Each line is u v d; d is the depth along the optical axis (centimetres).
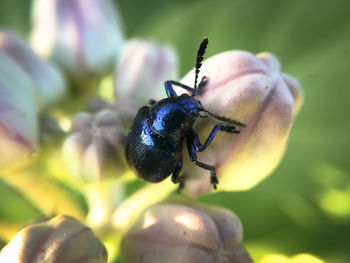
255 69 5
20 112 6
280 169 9
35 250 5
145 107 6
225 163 6
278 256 8
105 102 7
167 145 6
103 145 6
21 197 9
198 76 6
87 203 9
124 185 9
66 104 8
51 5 8
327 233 8
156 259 6
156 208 6
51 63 8
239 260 5
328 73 9
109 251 7
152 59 8
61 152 6
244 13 9
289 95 5
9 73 6
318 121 9
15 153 6
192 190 6
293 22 9
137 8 10
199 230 5
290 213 8
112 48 8
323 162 9
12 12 10
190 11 9
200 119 6
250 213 9
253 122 5
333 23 9
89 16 8
